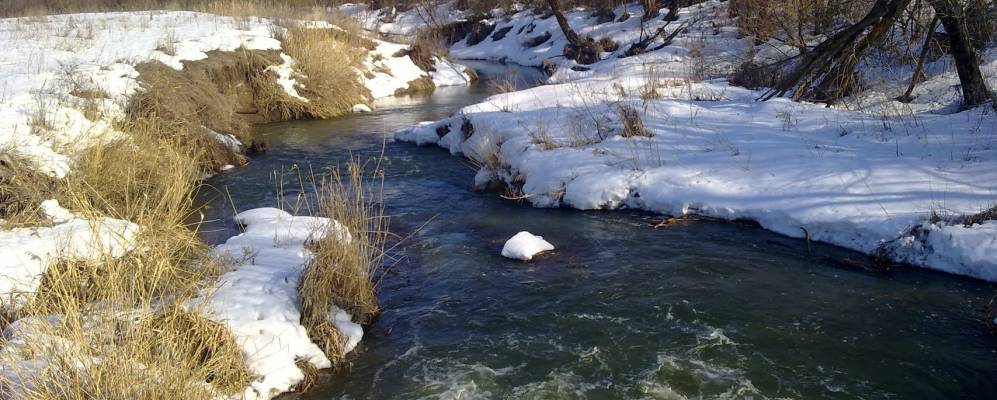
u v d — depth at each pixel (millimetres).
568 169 9453
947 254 6742
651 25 23297
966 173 7719
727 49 17922
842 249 7328
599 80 15867
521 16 31250
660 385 5121
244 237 7430
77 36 16719
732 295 6449
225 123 12805
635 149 9734
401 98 19469
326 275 6051
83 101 10242
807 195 7953
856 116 10266
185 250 6312
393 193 9984
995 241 6582
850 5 13203
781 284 6645
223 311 5434
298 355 5336
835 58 11125
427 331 6012
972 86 9875
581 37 23938
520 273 7125
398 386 5203
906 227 7066
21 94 10352
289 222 8062
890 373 5234
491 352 5641
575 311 6254
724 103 11852
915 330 5809
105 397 3967
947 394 4988
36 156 8008
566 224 8484
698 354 5508
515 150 10391
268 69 16250
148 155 9195
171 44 15555
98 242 5410
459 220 8797
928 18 12055
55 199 7477
